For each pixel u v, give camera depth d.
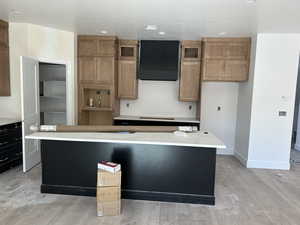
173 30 4.09
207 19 3.39
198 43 4.83
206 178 2.86
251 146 4.30
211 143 2.65
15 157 3.95
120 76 5.09
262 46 4.09
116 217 2.55
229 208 2.80
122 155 2.94
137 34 4.50
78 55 4.85
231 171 4.12
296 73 4.09
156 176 2.93
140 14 3.29
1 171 3.66
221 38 4.49
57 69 5.03
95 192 3.00
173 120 4.90
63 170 3.04
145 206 2.80
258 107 4.21
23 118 3.60
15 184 3.30
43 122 5.12
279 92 4.15
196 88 4.96
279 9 2.88
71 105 4.72
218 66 4.58
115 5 2.96
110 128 3.22
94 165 2.99
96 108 5.00
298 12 2.96
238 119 4.96
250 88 4.31
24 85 3.60
